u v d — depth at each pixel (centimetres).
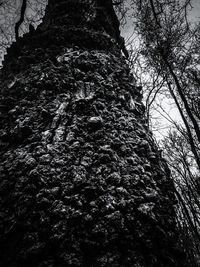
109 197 119
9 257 104
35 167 125
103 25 273
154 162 153
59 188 119
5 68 222
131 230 112
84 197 117
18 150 138
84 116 153
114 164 134
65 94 163
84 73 183
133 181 131
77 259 98
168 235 121
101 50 216
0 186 126
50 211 111
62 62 186
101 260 100
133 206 120
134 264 101
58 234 104
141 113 190
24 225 109
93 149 137
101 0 310
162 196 138
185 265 118
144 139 162
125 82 201
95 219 111
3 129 154
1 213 117
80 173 124
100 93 170
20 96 168
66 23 243
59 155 130
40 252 101
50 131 142
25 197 117
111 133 150
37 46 211
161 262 110
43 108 154
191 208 548
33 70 182
